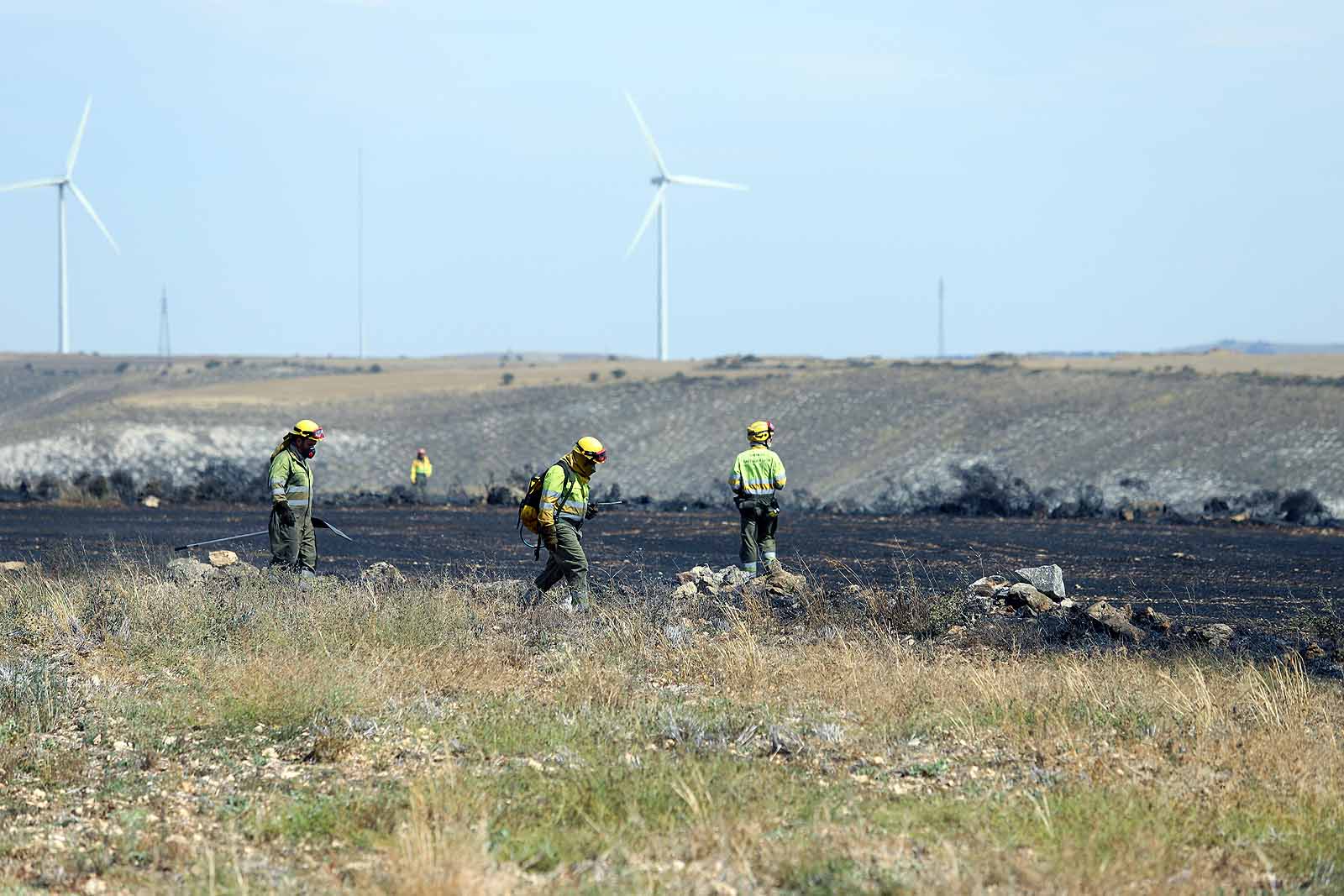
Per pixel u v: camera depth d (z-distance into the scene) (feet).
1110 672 119.55
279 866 68.64
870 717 103.45
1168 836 70.79
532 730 98.22
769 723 100.68
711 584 179.11
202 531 285.64
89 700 110.63
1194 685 110.52
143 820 77.61
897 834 71.72
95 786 86.22
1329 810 78.23
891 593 171.22
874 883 63.21
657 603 156.76
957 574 207.10
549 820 73.72
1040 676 118.62
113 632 140.46
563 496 157.69
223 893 63.52
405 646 134.51
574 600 158.20
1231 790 81.00
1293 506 403.54
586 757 88.17
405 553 238.68
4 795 83.71
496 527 302.66
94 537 269.03
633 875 64.23
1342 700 112.16
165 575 177.27
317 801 80.12
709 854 67.97
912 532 293.84
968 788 82.99
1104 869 63.46
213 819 78.59
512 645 136.15
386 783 84.74
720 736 94.63
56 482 426.10
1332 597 181.27
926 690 112.68
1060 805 76.79
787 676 120.78
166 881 67.26
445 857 64.44
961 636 145.79
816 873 64.13
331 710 105.19
